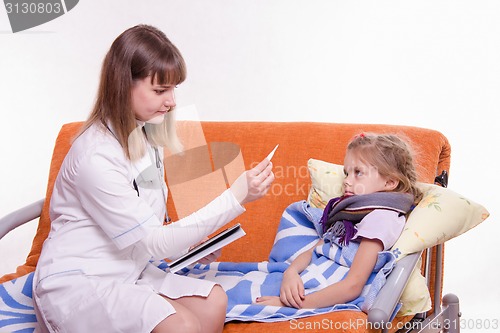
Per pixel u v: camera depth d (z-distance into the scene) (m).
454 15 2.76
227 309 1.64
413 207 1.82
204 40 2.98
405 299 1.66
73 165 1.56
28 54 3.02
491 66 2.75
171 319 1.45
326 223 1.83
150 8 3.00
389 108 2.86
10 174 3.04
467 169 2.82
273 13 2.91
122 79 1.56
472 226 1.79
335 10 2.86
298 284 1.66
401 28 2.81
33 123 3.05
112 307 1.49
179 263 1.57
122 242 1.54
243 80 2.97
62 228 1.61
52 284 1.53
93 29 3.02
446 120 2.82
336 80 2.89
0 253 3.01
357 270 1.64
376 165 1.77
